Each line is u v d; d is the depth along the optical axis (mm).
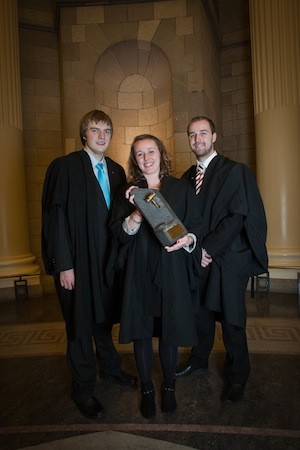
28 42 5762
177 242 1724
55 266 1943
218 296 2088
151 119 5824
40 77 5828
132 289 1875
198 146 2266
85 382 2027
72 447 1735
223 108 6398
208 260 2045
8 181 4941
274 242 4922
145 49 5398
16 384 2438
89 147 2104
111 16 5270
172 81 5188
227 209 2102
